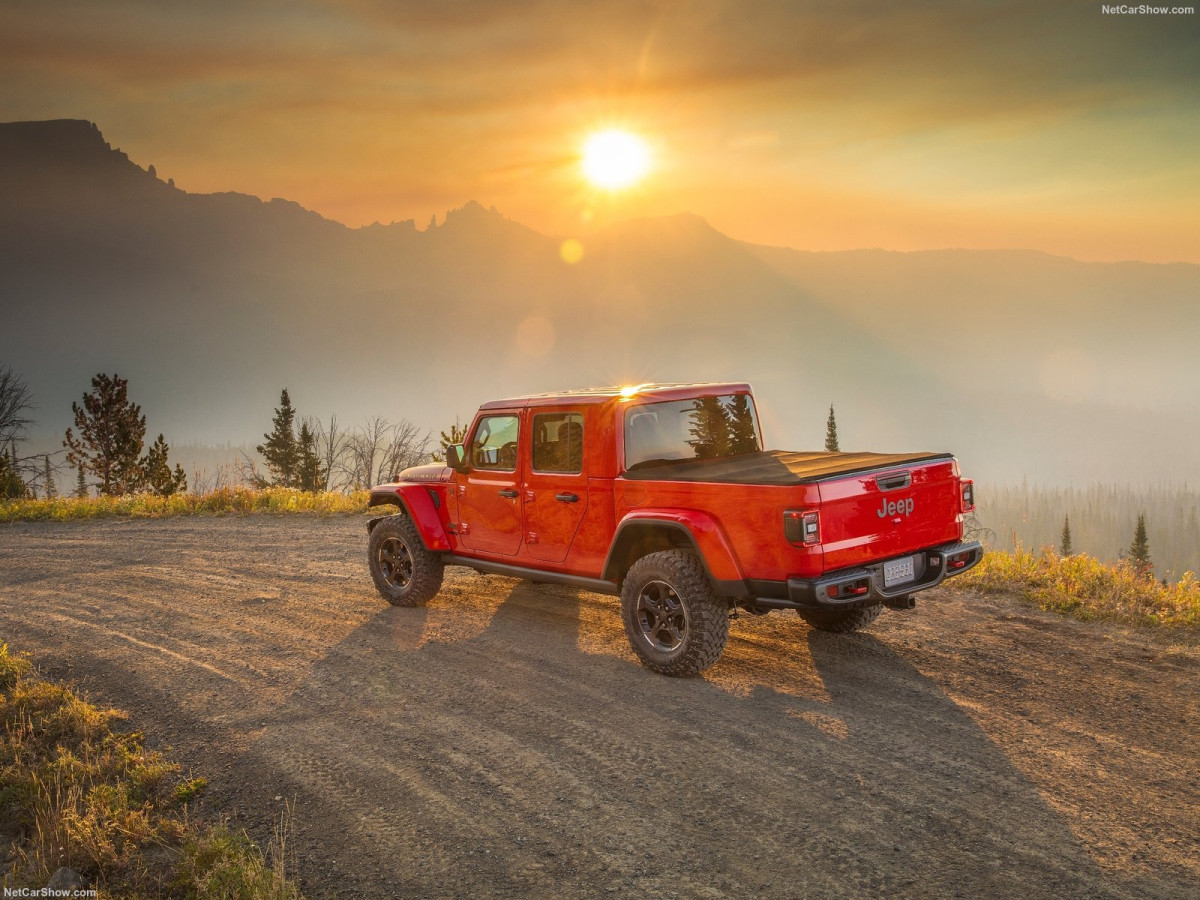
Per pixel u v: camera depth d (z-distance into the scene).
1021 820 4.05
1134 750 4.78
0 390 30.38
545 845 3.99
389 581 8.80
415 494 8.20
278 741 5.32
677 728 5.27
